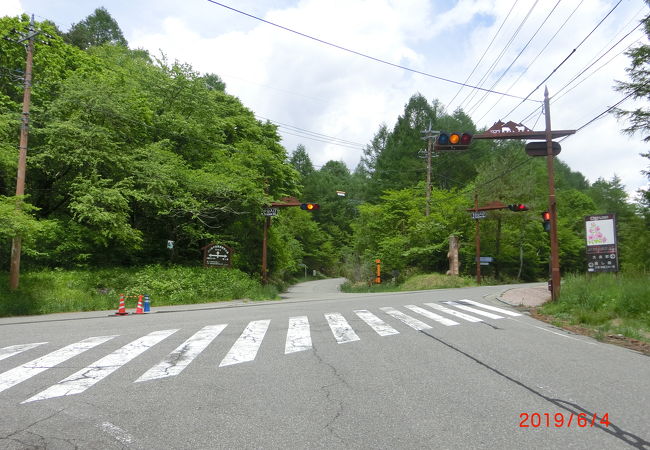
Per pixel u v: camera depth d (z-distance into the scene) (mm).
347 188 86500
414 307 15281
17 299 16766
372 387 5914
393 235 43781
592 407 5164
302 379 6293
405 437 4270
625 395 5613
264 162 33594
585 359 7656
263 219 30422
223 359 7500
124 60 30812
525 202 41781
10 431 4434
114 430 4457
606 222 17438
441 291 25391
